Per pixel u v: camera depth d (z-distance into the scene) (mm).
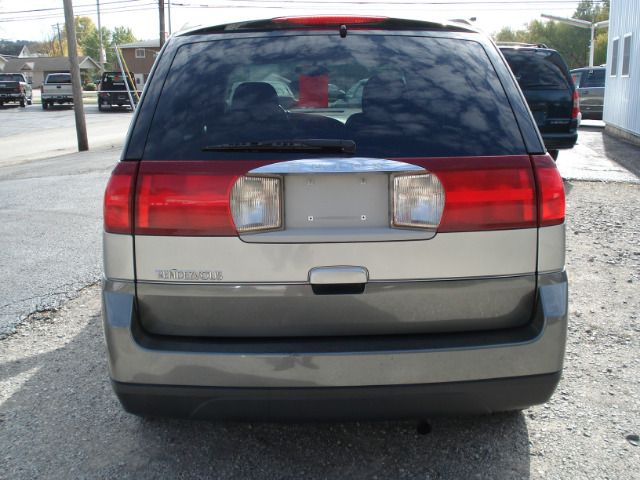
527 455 2633
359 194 2197
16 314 4309
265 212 2180
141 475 2529
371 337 2250
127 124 25938
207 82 2396
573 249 5715
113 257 2250
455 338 2240
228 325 2240
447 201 2201
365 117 2295
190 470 2561
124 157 2268
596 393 3154
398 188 2188
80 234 6574
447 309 2248
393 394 2209
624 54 15031
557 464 2566
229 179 2166
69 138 20750
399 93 2352
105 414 3018
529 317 2305
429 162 2193
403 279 2215
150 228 2211
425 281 2219
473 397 2258
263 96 2361
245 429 2871
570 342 3764
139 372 2223
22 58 92438
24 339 3928
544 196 2252
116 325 2217
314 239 2182
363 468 2559
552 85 9250
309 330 2238
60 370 3492
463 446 2705
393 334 2262
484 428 2848
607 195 8117
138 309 2264
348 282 2201
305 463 2600
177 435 2828
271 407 2234
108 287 2270
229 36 2543
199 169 2188
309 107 2383
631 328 3945
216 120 2301
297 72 2424
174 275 2215
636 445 2697
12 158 15516
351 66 2430
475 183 2211
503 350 2209
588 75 20812
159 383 2223
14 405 3105
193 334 2256
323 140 2191
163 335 2270
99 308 4453
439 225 2203
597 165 10805
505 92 2385
